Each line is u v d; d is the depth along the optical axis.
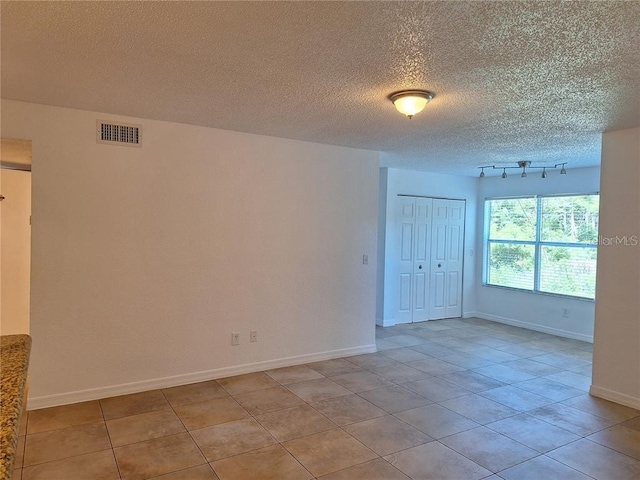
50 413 3.15
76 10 1.78
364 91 2.75
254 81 2.60
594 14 1.73
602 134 3.69
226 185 3.92
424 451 2.71
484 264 6.99
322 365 4.39
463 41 2.01
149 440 2.79
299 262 4.36
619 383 3.52
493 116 3.25
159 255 3.64
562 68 2.30
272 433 2.92
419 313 6.61
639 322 3.40
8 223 4.75
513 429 3.03
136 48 2.15
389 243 6.22
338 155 4.55
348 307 4.71
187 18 1.83
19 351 1.53
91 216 3.36
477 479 2.41
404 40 2.01
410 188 6.38
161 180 3.62
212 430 2.95
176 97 2.94
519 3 1.67
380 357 4.73
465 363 4.56
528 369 4.39
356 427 3.03
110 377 3.48
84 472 2.42
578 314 5.66
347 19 1.82
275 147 4.16
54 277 3.25
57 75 2.54
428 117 3.32
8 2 1.71
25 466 2.47
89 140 3.33
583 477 2.44
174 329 3.73
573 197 5.77
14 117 3.08
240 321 4.05
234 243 3.98
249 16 1.81
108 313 3.45
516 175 6.47
